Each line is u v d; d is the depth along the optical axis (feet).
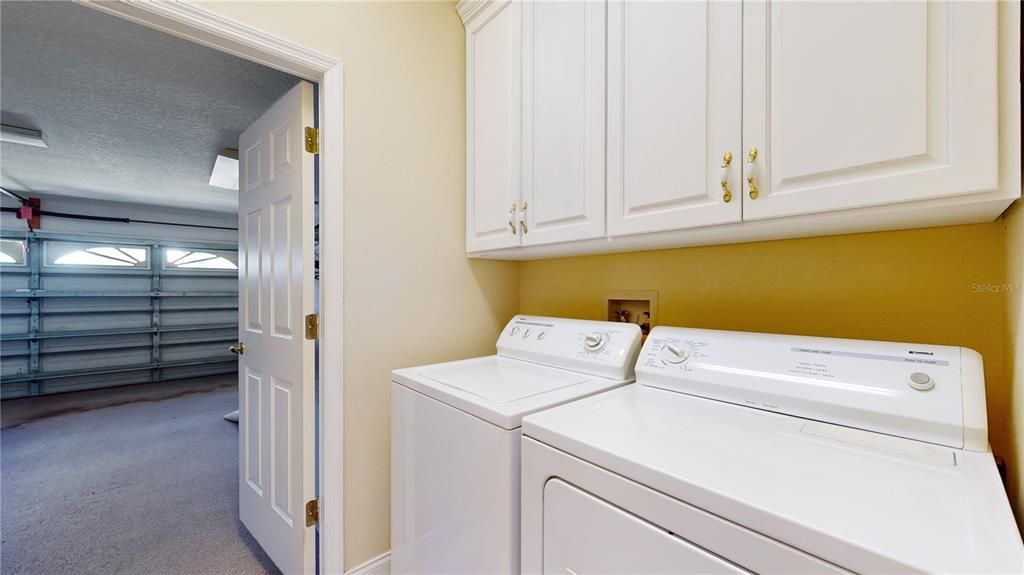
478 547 3.18
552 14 4.50
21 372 15.60
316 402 4.88
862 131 2.53
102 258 17.25
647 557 2.13
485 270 6.11
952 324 3.07
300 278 4.74
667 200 3.52
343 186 4.62
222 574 5.44
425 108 5.38
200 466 8.82
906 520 1.66
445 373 4.35
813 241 3.76
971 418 2.35
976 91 2.18
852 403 2.73
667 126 3.52
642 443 2.44
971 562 1.42
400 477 4.27
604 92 4.01
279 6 4.18
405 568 4.17
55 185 14.15
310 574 4.71
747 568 1.79
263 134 5.52
